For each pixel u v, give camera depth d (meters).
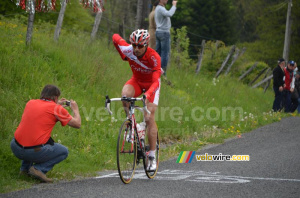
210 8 32.38
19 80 7.73
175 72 13.71
